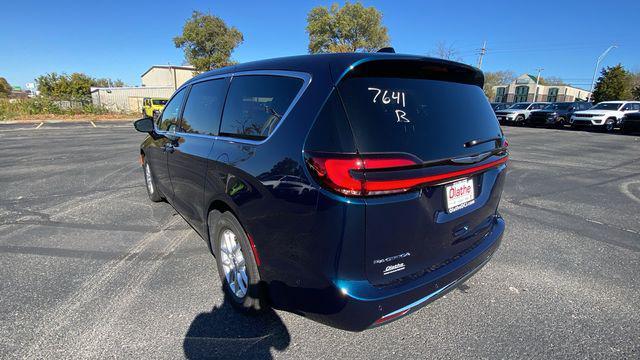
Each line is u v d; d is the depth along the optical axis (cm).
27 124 2094
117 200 513
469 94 241
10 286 284
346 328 187
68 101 2922
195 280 295
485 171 239
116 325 239
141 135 1466
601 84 4522
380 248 179
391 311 188
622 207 522
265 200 201
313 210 176
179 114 349
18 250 348
